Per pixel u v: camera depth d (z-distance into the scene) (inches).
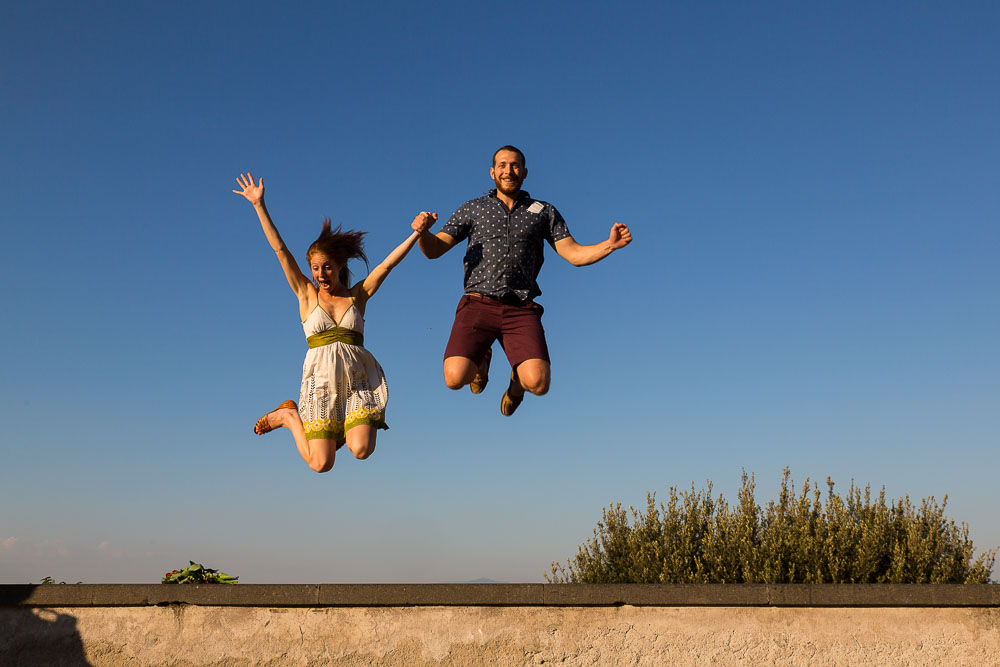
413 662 202.1
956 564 328.5
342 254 220.8
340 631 204.4
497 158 226.5
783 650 200.7
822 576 327.0
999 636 199.2
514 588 204.7
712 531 354.0
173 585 206.4
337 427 216.7
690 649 201.3
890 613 202.2
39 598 204.5
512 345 216.1
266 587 206.1
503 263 217.5
